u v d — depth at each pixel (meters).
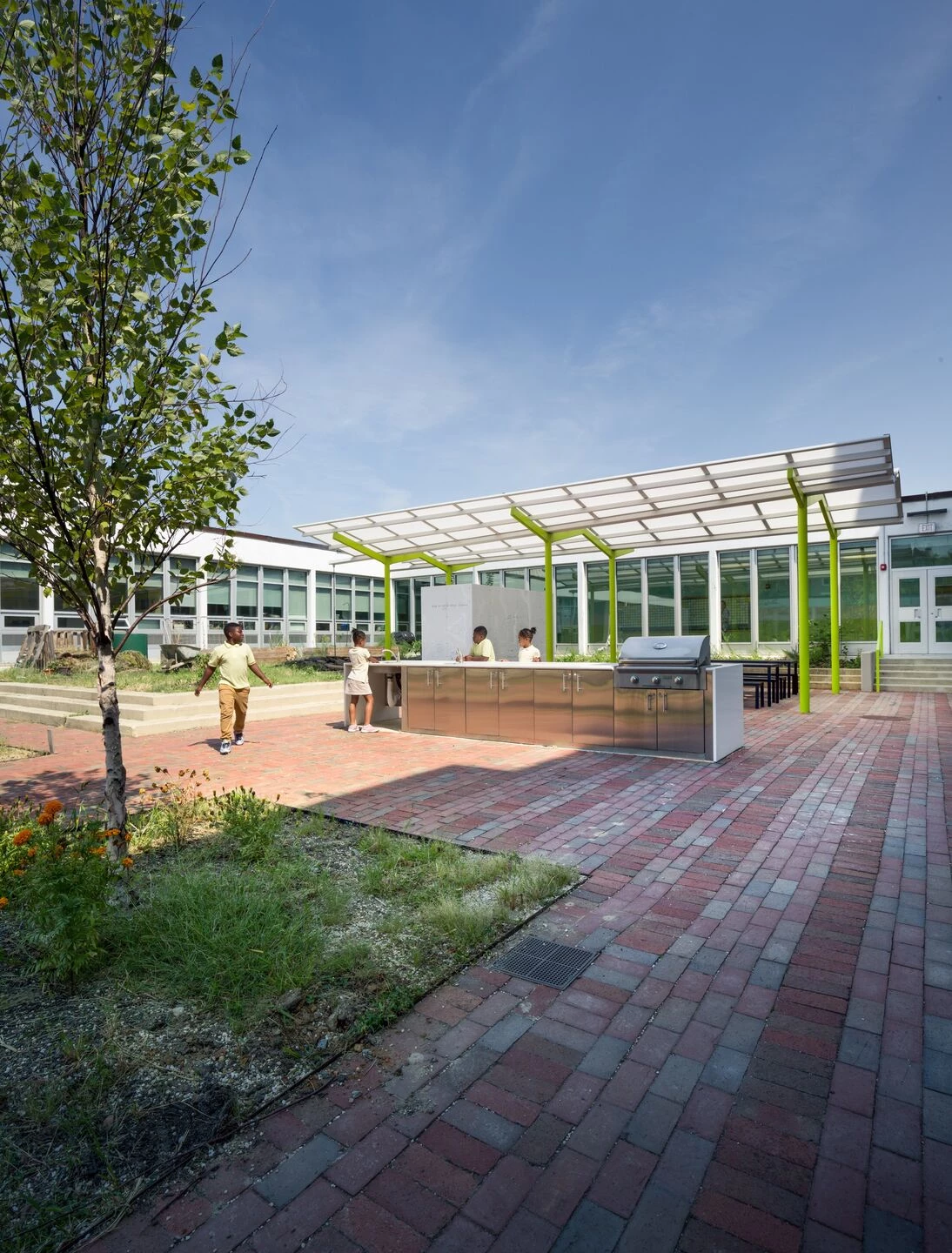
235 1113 2.34
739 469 10.91
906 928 3.70
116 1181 2.06
